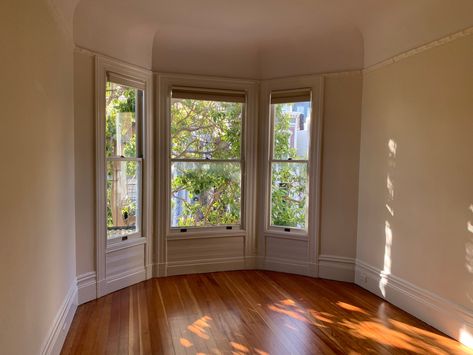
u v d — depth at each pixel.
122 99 3.60
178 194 4.14
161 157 3.96
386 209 3.38
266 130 4.28
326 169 3.98
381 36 3.44
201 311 3.11
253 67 4.25
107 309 3.11
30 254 1.84
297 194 4.22
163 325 2.83
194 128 4.16
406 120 3.11
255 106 4.29
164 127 3.96
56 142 2.41
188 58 4.01
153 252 4.02
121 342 2.56
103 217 3.37
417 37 2.97
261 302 3.33
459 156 2.58
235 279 4.00
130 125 3.71
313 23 3.57
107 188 3.46
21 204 1.71
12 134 1.60
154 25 3.61
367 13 3.31
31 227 1.86
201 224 4.25
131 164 3.73
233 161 4.33
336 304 3.29
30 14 1.86
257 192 4.38
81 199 3.17
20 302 1.68
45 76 2.14
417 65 2.97
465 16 2.51
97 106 3.25
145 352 2.43
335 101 3.90
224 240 4.32
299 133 4.17
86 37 3.13
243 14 3.38
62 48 2.60
